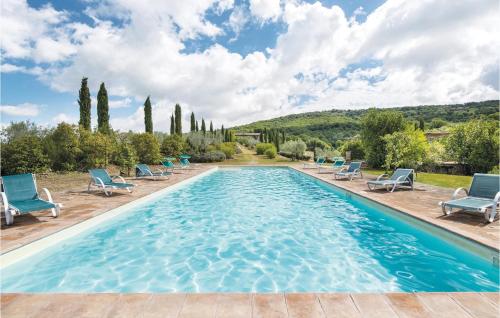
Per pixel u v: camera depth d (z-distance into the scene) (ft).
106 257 15.98
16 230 17.11
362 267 14.73
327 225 22.26
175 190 39.78
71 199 27.86
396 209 22.95
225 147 117.50
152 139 72.49
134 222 23.11
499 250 13.43
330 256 16.17
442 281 13.21
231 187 43.34
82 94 70.54
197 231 20.74
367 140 64.49
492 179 20.79
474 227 17.33
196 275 13.80
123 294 9.63
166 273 14.02
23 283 12.94
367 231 20.71
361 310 8.65
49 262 15.26
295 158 113.91
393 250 17.03
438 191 32.01
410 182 33.35
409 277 13.61
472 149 51.62
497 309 8.75
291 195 35.96
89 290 12.31
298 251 16.92
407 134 44.91
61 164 51.21
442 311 8.64
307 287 12.66
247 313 8.46
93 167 54.34
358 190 33.42
